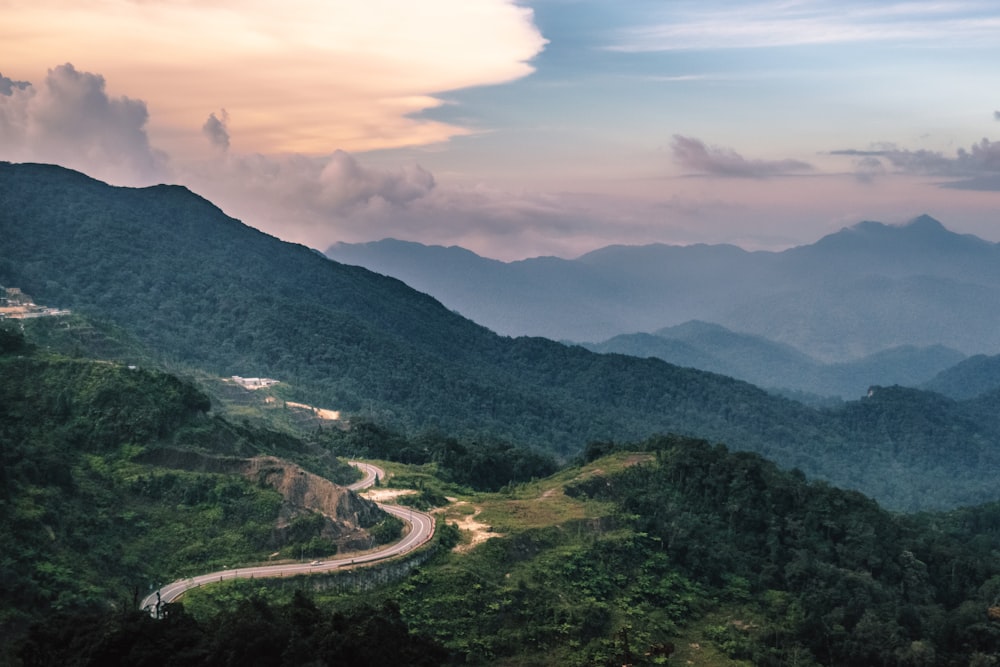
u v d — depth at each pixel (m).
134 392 199.00
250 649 121.19
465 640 161.12
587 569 192.75
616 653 167.38
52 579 143.62
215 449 196.88
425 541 185.25
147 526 170.00
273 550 171.75
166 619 128.75
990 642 192.75
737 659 177.62
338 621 131.12
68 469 172.12
